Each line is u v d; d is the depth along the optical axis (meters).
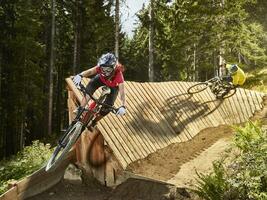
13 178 12.54
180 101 13.89
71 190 10.23
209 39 25.66
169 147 11.83
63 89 39.00
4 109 24.95
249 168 8.67
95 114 7.20
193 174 10.48
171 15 29.39
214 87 14.52
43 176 9.90
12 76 24.39
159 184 9.75
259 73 26.95
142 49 33.28
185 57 30.36
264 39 27.83
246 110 15.14
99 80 7.11
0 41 23.80
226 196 8.48
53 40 27.31
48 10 28.61
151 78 26.33
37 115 28.47
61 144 7.17
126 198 9.75
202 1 24.55
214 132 13.50
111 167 10.32
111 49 31.95
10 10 24.27
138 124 11.61
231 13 23.75
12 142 26.55
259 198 8.04
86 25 29.78
